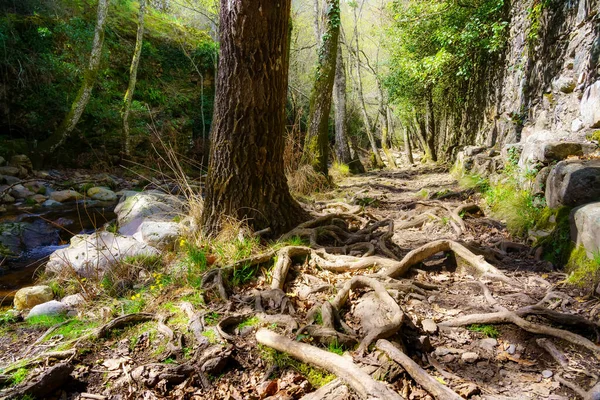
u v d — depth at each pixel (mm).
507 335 2523
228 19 3773
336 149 13555
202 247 3850
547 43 6191
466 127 12633
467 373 2199
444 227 5090
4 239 5898
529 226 4316
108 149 12562
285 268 3389
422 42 11992
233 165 4074
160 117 15023
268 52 3889
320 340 2369
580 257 3213
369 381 1901
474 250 3877
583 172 3578
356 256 3830
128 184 10680
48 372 2062
